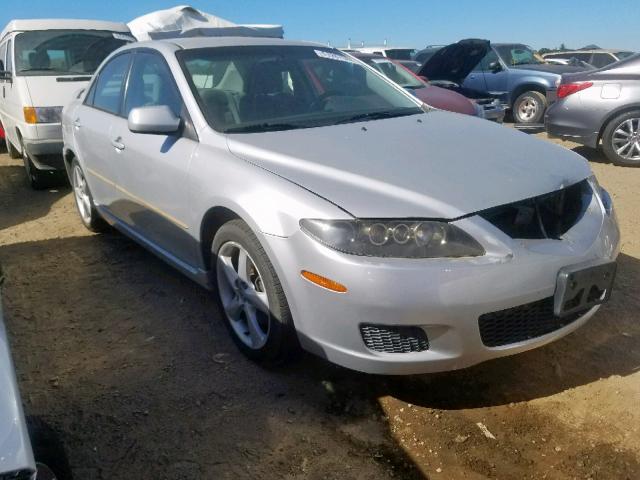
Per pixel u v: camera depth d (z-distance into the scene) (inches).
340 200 101.7
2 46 325.4
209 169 124.4
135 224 166.1
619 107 303.7
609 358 125.2
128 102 166.1
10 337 140.9
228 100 140.6
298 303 105.8
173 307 153.7
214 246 127.6
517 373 121.0
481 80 503.8
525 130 422.9
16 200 271.6
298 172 111.3
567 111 321.7
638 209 224.5
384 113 151.2
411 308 95.0
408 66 535.2
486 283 95.3
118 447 102.9
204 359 128.8
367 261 96.1
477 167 111.5
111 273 177.0
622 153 311.1
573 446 100.5
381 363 99.9
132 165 154.5
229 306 129.9
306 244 101.4
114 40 321.7
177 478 95.7
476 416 108.7
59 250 198.4
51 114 264.1
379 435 104.6
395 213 97.8
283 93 148.7
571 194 113.4
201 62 148.8
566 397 113.1
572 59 586.9
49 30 308.3
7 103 301.7
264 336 120.6
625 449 99.3
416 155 116.3
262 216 108.5
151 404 114.0
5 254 196.5
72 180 216.2
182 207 135.0
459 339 97.3
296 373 122.3
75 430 107.3
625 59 309.9
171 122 134.7
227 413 110.7
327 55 168.9
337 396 115.1
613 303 148.5
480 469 96.3
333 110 148.9
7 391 60.3
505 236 98.5
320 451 100.8
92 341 138.3
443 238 96.7
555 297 101.2
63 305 157.0
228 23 568.7
